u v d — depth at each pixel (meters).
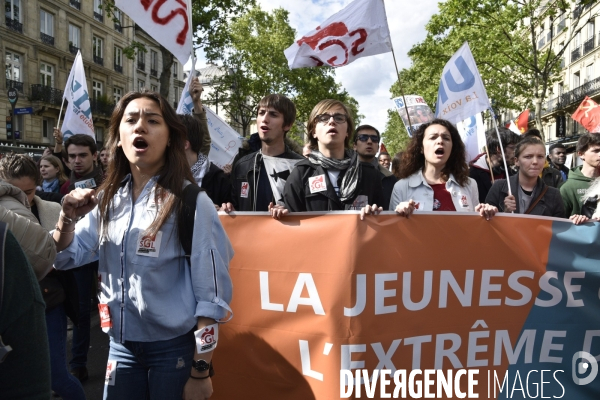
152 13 4.20
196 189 2.04
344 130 3.20
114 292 2.04
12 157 3.04
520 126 11.72
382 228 2.68
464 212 2.79
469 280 2.76
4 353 1.25
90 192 2.07
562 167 8.12
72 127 6.59
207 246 1.98
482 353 2.75
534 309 2.83
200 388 1.95
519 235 2.84
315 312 2.65
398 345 2.63
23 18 27.73
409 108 7.71
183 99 5.55
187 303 2.01
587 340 2.84
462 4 20.70
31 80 28.48
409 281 2.68
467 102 4.45
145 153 1.98
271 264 2.75
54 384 2.86
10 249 1.32
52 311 2.91
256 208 3.67
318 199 3.13
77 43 32.22
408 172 3.68
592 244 2.88
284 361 2.68
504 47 21.36
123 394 2.07
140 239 1.98
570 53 33.94
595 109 8.53
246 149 4.44
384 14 4.24
